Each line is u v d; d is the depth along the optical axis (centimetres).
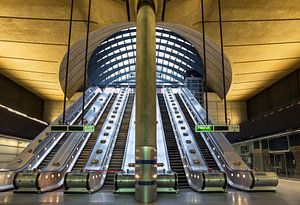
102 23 1262
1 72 1647
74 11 1123
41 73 1670
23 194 884
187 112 1956
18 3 1055
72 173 931
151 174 754
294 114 1326
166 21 1273
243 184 1013
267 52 1395
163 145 1388
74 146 1320
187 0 1112
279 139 1588
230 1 1062
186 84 2612
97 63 3197
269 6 1068
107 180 1112
